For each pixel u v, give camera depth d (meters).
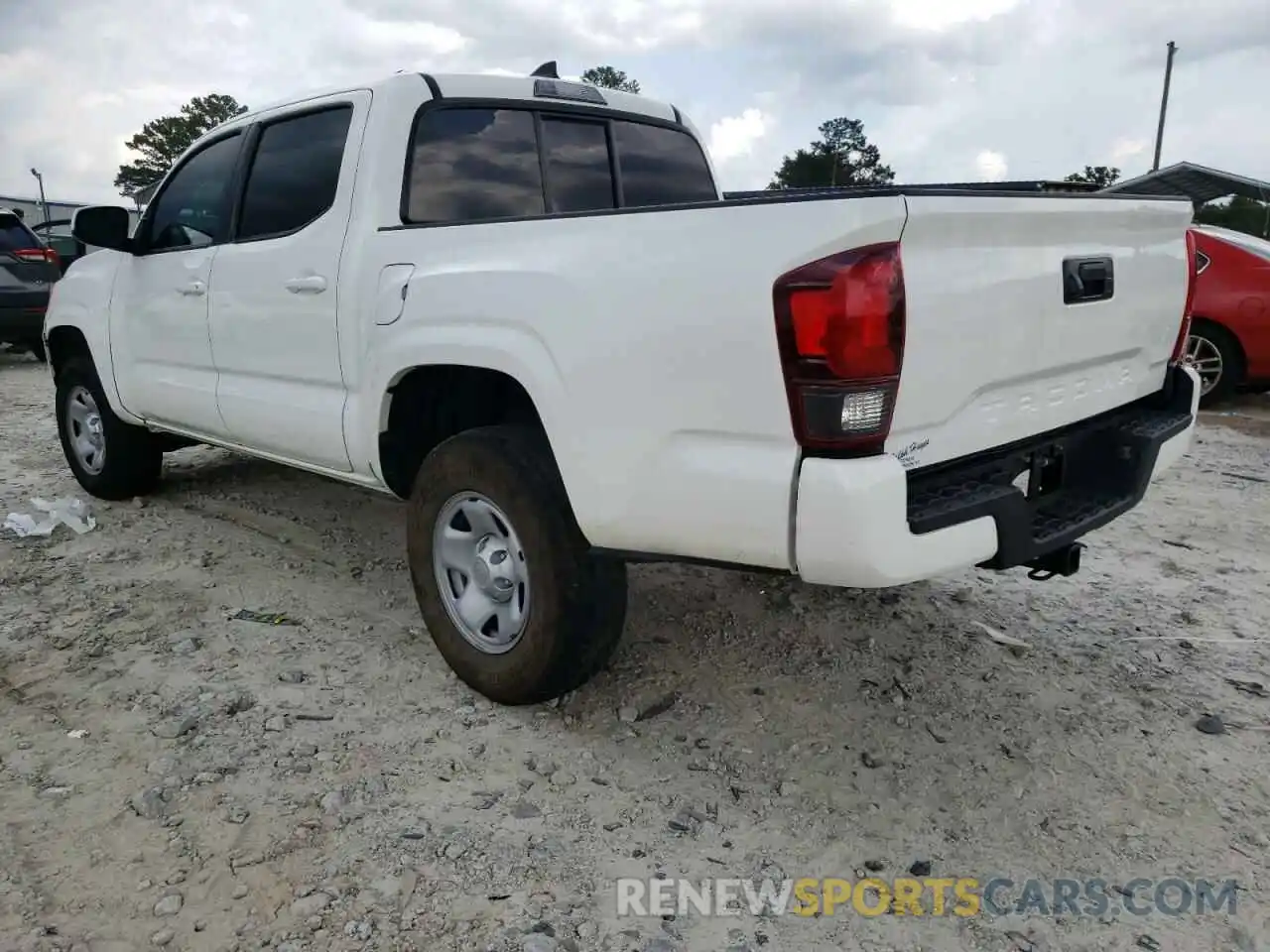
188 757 2.81
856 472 2.18
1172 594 4.17
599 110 4.14
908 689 3.29
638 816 2.60
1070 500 2.98
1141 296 3.11
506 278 2.79
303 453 3.80
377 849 2.43
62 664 3.39
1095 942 2.19
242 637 3.63
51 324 5.32
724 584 4.12
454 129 3.59
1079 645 3.66
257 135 4.00
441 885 2.31
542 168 3.89
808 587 4.10
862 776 2.81
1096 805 2.69
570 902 2.27
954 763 2.88
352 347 3.39
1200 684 3.37
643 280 2.46
